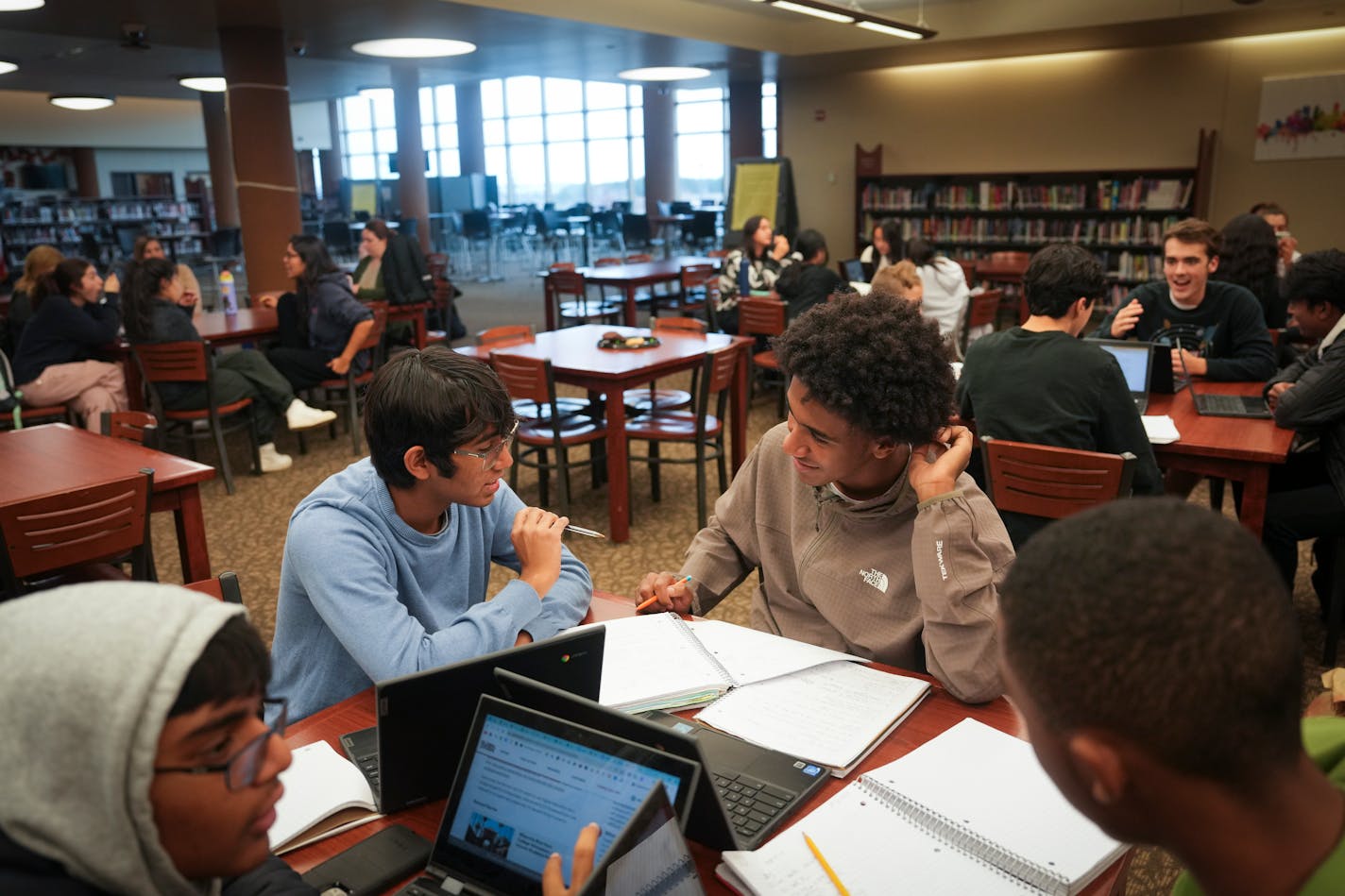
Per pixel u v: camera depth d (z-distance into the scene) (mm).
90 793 621
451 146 19812
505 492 1790
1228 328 3570
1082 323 2639
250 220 8086
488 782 1034
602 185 18406
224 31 7785
